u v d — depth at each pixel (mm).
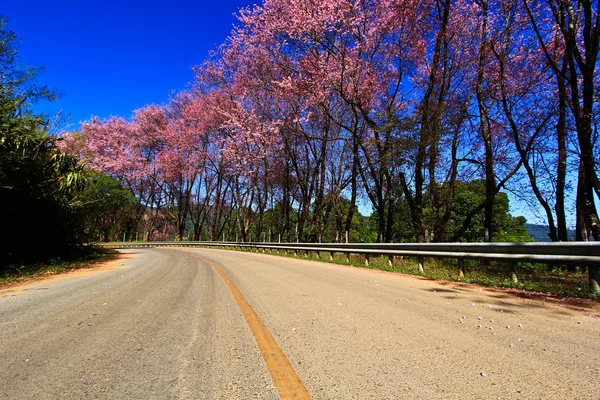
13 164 14266
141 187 47562
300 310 5719
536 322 4746
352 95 19516
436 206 20922
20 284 10570
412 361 3408
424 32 18281
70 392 2889
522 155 16328
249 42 22984
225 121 28094
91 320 5383
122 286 9164
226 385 2980
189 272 12297
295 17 18188
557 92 15734
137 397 2781
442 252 9977
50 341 4324
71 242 19812
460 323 4746
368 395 2734
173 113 41469
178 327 4875
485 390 2764
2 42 13430
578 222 14922
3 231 15039
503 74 15492
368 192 23375
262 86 24500
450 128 16906
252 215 42625
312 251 19969
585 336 4098
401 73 19219
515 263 7922
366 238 49562
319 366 3352
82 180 18438
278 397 2740
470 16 17000
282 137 26250
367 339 4125
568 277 10430
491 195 15977
